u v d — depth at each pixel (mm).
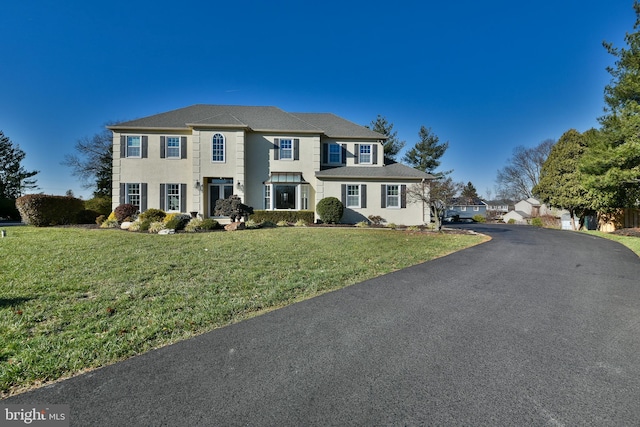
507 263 8023
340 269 6891
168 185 18906
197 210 18250
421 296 5117
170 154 18969
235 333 3637
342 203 18875
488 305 4707
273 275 6285
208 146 18484
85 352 3107
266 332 3672
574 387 2629
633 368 2947
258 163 19438
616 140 13664
